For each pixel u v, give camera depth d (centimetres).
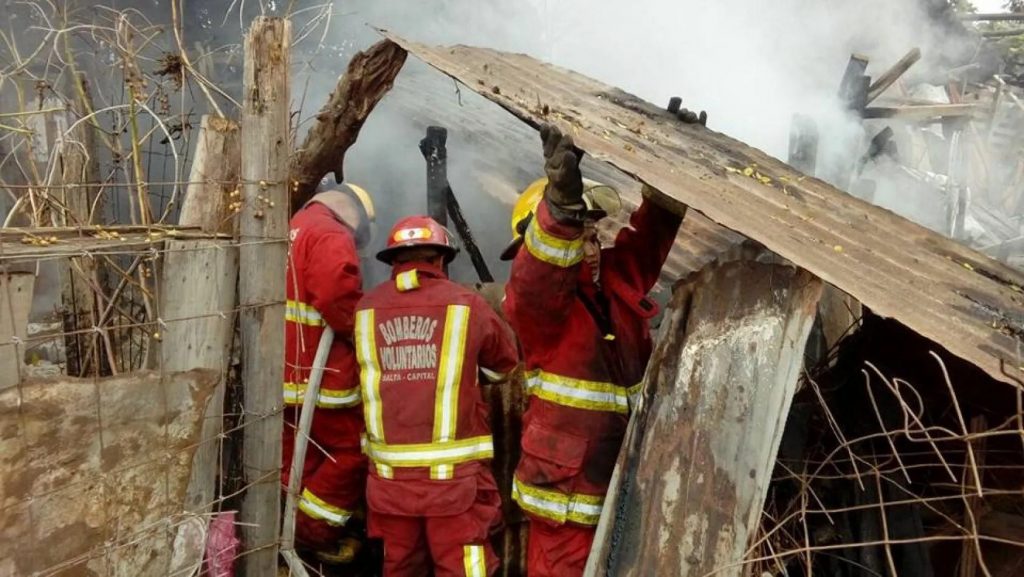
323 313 308
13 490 175
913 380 283
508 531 343
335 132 336
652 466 237
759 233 202
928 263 243
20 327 179
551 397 265
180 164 291
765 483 211
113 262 234
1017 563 254
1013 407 259
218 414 225
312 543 332
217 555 229
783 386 217
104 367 255
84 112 284
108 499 194
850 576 257
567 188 222
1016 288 246
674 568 224
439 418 292
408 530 301
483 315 301
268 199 231
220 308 226
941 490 273
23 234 201
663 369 246
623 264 283
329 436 325
